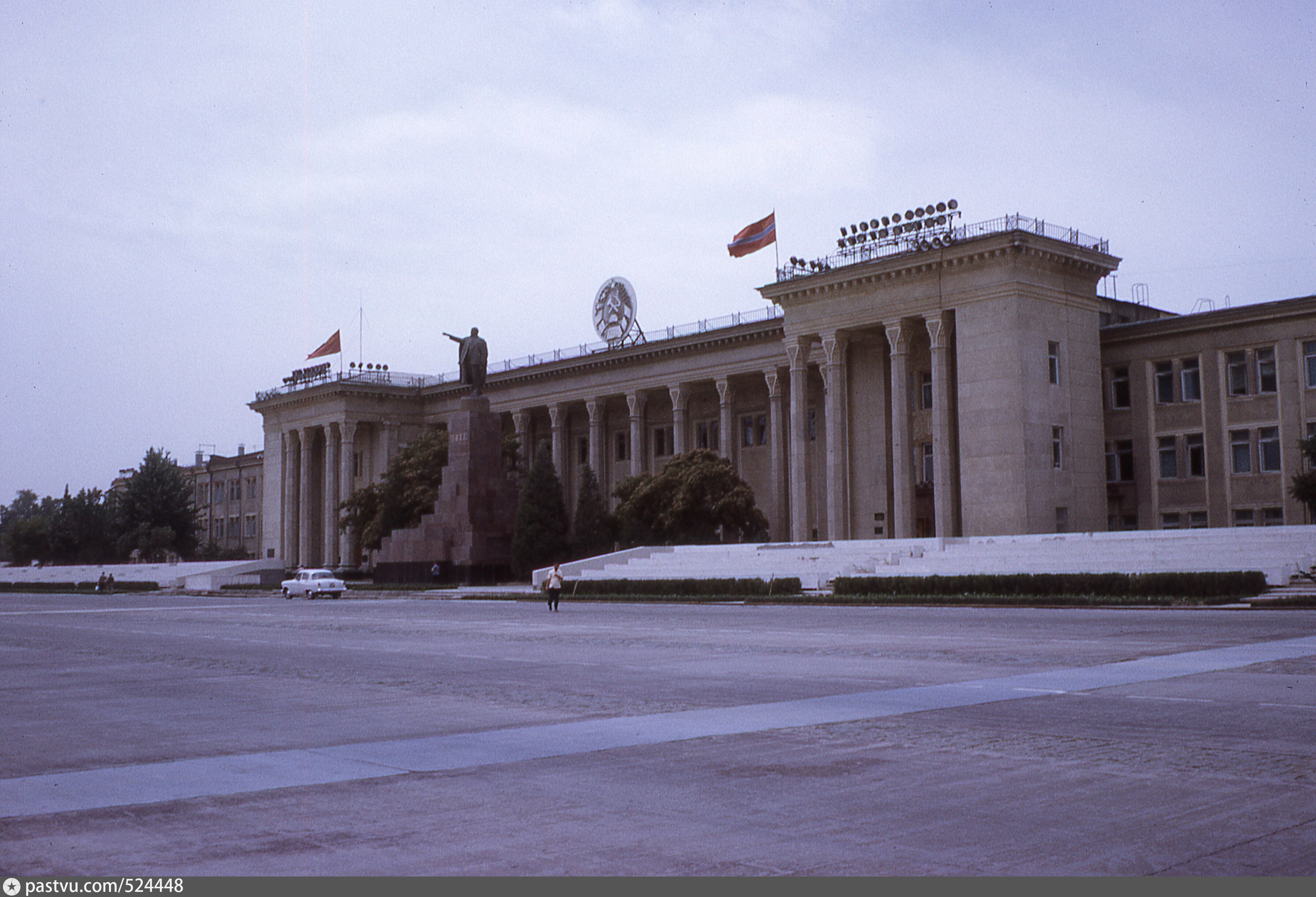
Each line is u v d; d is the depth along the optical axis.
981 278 62.94
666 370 87.94
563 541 73.88
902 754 11.88
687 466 73.38
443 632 33.81
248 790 10.77
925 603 42.25
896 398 66.44
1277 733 12.70
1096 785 10.16
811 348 76.19
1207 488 63.09
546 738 13.41
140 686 20.58
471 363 75.75
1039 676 18.39
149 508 116.31
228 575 91.38
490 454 75.00
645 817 9.29
